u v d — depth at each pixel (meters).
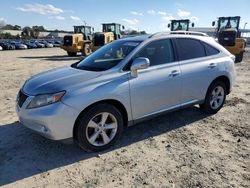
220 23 21.91
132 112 4.29
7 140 4.47
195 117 5.58
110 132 4.18
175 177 3.44
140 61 4.06
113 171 3.59
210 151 4.13
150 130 4.92
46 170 3.61
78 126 3.79
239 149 4.20
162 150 4.16
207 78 5.27
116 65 4.21
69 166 3.71
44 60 18.73
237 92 7.84
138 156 3.97
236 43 16.25
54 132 3.65
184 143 4.41
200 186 3.24
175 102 4.87
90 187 3.25
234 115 5.74
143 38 4.70
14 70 12.84
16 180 3.39
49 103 3.67
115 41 5.19
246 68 13.53
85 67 4.56
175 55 4.86
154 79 4.43
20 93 4.15
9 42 39.31
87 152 4.07
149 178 3.42
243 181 3.35
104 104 3.96
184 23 25.41
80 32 26.95
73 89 3.73
